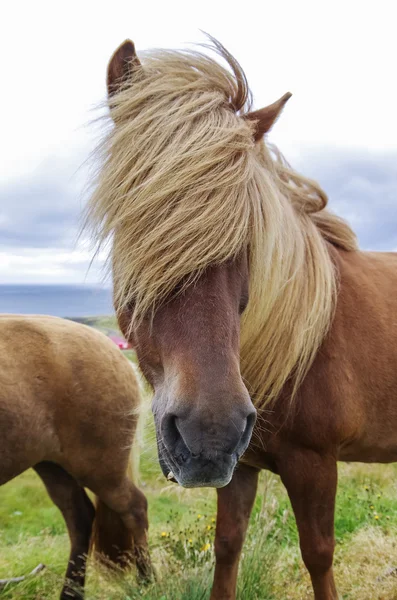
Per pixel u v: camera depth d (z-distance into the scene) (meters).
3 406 2.95
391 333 2.27
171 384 1.55
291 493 2.19
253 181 1.75
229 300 1.63
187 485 1.52
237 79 1.98
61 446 3.21
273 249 1.84
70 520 3.60
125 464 3.37
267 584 2.89
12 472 3.08
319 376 2.14
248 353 2.06
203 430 1.47
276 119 1.98
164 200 1.63
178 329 1.59
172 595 2.81
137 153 1.70
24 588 3.57
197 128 1.70
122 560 3.42
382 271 2.45
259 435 2.17
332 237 2.47
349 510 4.09
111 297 1.99
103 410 3.22
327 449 2.15
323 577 2.18
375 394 2.24
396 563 3.20
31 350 3.13
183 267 1.57
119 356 3.38
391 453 2.41
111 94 1.97
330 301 2.16
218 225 1.60
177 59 1.94
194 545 3.35
